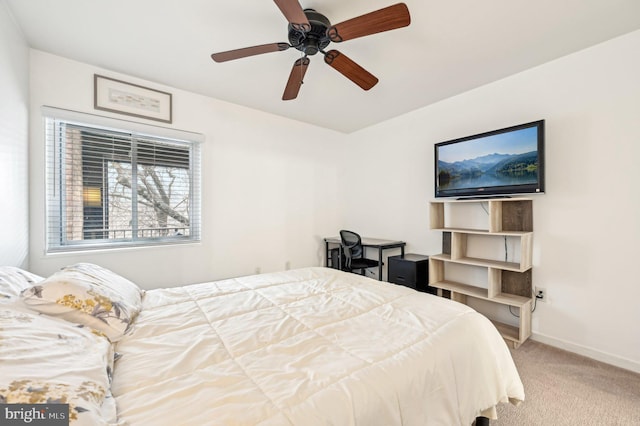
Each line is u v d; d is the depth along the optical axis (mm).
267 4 1626
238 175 3203
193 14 1716
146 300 1499
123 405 701
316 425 677
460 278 2871
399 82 2609
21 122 1938
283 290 1718
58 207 2275
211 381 810
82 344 861
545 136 2291
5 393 533
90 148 2404
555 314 2248
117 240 2549
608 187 2000
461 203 2865
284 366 900
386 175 3699
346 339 1091
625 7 1646
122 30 1878
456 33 1888
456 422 978
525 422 1417
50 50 2119
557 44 2025
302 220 3791
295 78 1998
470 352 1124
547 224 2289
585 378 1803
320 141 3975
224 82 2625
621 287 1951
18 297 1022
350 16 1739
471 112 2779
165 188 2797
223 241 3105
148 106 2596
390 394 826
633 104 1896
